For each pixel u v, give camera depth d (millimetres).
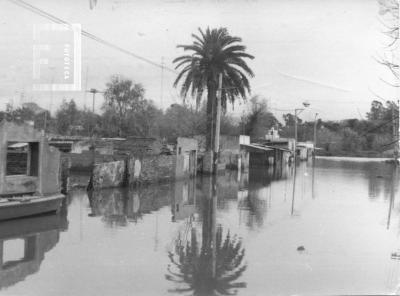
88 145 31156
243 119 54844
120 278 7344
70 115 46625
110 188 20891
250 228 12070
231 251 9367
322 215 14648
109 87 43500
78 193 19266
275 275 7668
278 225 12609
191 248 9578
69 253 9086
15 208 12695
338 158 75812
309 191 22688
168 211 15047
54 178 14969
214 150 31891
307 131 87250
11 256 8852
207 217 13883
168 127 40000
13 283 7055
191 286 7020
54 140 33844
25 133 13789
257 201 18234
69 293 6625
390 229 12195
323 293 6723
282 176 34281
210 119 31875
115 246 9703
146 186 23047
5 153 13320
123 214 14258
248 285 7117
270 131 66438
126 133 42562
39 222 12664
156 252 9180
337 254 9219
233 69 28828
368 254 9250
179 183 25766
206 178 30281
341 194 21469
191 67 28641
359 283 7281
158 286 6988
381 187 25453
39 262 8359
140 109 43000
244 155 43594
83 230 11555
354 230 11992
